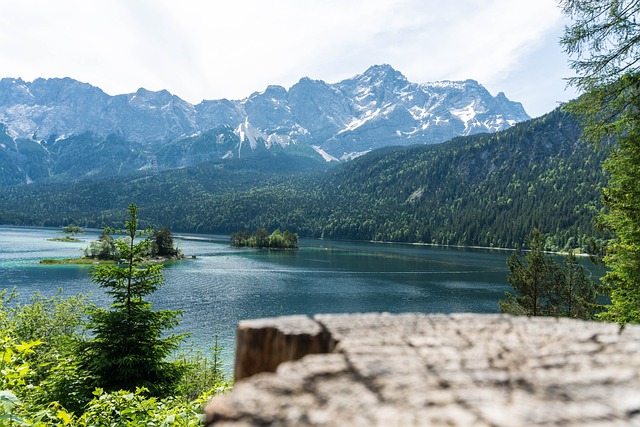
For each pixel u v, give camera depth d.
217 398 1.11
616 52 8.16
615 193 9.13
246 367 1.73
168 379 8.91
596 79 8.41
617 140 8.68
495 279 69.75
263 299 51.09
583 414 0.95
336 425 0.91
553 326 1.75
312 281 65.31
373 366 1.28
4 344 4.34
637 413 0.95
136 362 8.42
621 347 1.46
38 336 14.40
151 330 8.89
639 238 8.81
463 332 1.67
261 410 1.00
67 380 7.52
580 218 137.50
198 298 51.25
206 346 32.25
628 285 9.45
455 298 53.00
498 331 1.68
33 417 4.38
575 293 18.89
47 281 56.81
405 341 1.54
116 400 5.23
